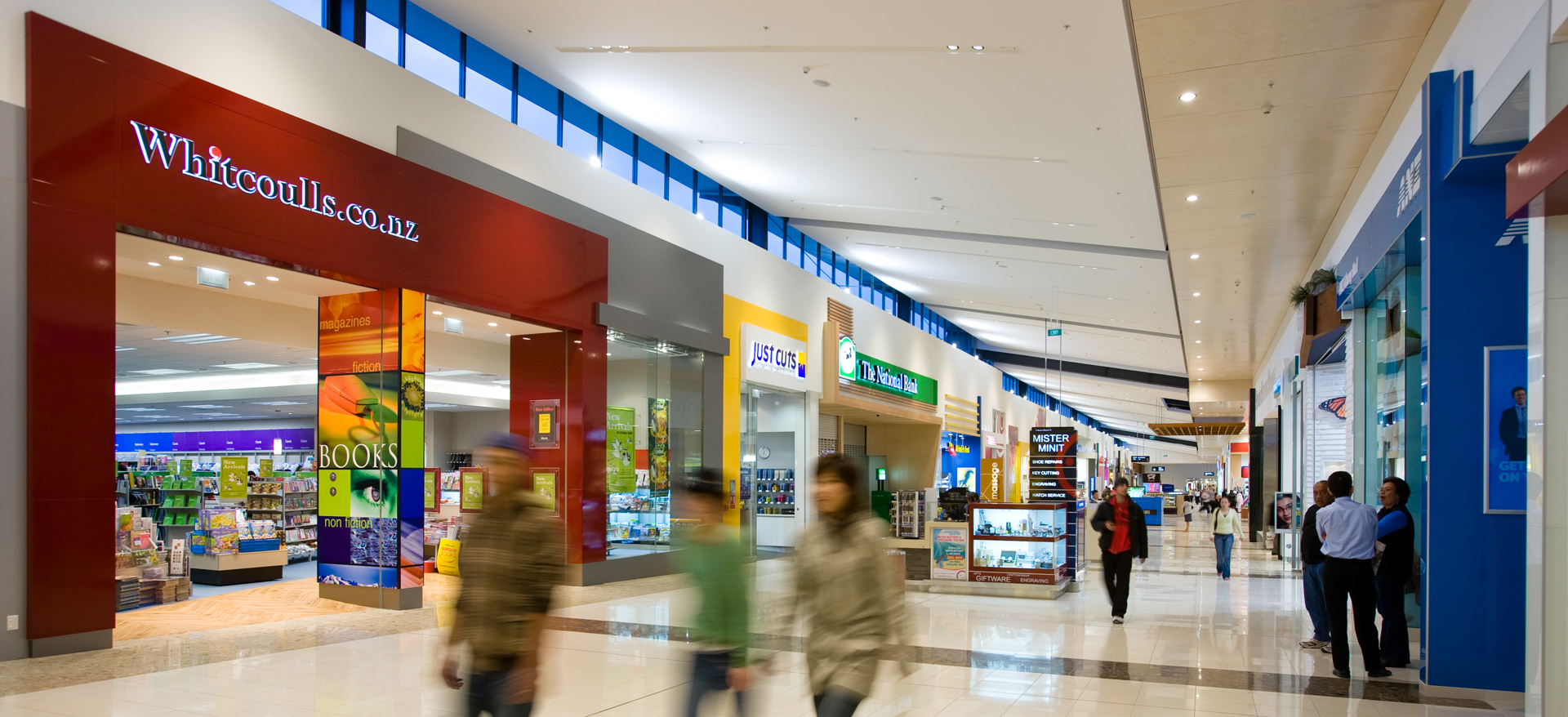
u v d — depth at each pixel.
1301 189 10.91
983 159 11.45
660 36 8.98
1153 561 16.27
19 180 5.81
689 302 13.12
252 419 23.61
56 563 5.97
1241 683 5.98
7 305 5.73
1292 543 15.49
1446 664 5.67
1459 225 5.89
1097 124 9.76
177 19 6.86
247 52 7.37
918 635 7.78
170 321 10.35
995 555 10.68
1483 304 5.80
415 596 8.61
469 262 9.27
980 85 9.09
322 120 7.96
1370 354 10.34
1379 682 6.03
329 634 7.26
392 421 8.51
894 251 18.33
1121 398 40.91
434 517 13.12
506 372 15.55
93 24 6.30
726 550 3.40
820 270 18.64
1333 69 7.68
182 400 18.12
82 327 6.07
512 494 3.05
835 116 10.57
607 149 12.11
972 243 16.28
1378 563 6.87
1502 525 5.66
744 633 3.36
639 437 12.12
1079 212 13.26
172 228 6.58
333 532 8.98
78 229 6.05
